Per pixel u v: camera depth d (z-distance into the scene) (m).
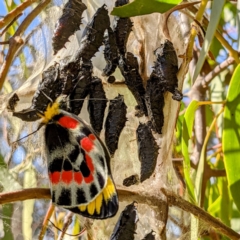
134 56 0.26
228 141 0.27
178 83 0.25
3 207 0.30
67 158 0.22
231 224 0.31
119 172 0.27
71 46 0.27
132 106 0.27
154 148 0.25
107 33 0.25
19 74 0.31
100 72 0.27
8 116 0.30
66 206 0.22
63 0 0.28
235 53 0.29
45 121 0.23
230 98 0.27
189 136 0.28
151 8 0.23
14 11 0.24
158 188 0.25
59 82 0.24
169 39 0.25
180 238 0.28
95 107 0.25
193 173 0.32
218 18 0.24
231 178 0.26
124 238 0.24
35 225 0.31
